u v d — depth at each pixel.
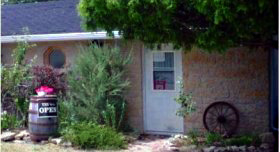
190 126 10.95
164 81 11.30
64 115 10.99
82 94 11.09
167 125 11.27
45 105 10.41
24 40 12.23
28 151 9.34
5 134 10.83
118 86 11.04
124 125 11.38
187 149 9.38
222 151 9.01
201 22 7.72
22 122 11.87
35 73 11.84
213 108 10.63
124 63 11.16
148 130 11.48
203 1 6.67
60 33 12.19
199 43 7.48
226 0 6.50
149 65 11.41
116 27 7.91
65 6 14.49
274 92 10.25
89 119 10.95
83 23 8.77
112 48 11.25
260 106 10.31
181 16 7.72
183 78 11.01
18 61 12.03
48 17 13.85
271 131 10.18
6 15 14.86
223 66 10.60
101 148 9.64
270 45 8.42
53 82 11.71
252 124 10.38
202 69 10.80
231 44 7.38
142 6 7.25
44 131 10.38
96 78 10.95
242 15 6.84
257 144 9.48
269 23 6.85
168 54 11.23
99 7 7.50
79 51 11.89
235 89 10.51
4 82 11.88
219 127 10.53
